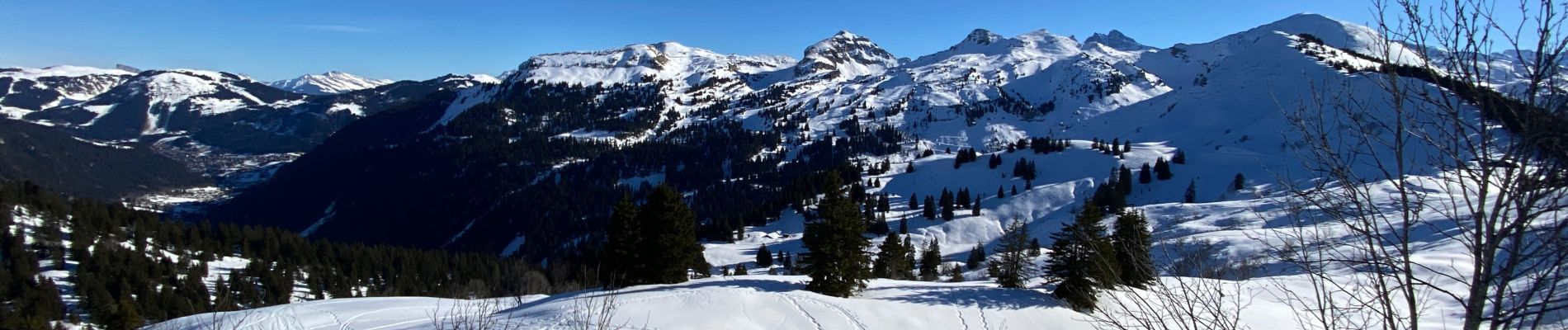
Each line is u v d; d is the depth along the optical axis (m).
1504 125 3.70
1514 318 3.92
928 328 22.20
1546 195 3.58
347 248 85.19
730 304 22.62
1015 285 29.75
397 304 25.98
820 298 24.19
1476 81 3.75
